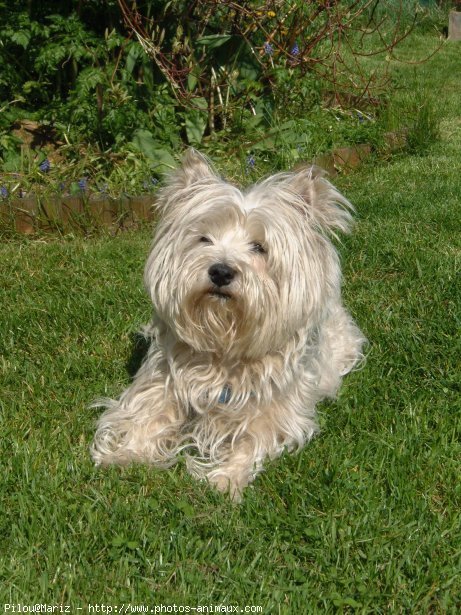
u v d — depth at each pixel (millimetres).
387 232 1764
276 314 1100
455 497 1062
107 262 1651
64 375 1291
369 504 1038
